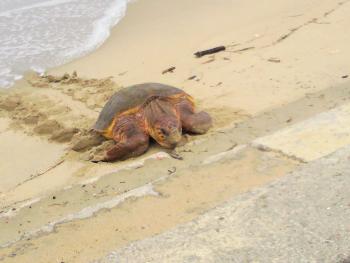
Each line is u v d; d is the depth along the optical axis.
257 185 5.03
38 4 14.51
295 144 5.65
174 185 5.23
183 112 7.05
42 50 11.29
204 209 4.75
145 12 13.39
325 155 5.23
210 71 9.06
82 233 4.61
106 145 7.10
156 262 3.89
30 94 9.23
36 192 6.24
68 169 6.82
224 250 3.92
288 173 4.96
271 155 5.57
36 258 4.33
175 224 4.56
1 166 7.13
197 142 6.59
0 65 10.53
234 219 4.25
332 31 9.87
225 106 7.61
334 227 4.03
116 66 10.12
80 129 7.72
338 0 11.55
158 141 6.77
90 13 13.70
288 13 11.40
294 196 4.47
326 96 7.28
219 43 10.33
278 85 8.05
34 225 5.06
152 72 9.53
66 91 9.17
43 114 8.36
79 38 11.96
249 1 12.98
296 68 8.55
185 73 9.18
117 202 5.02
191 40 10.88
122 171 6.01
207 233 4.12
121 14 13.47
